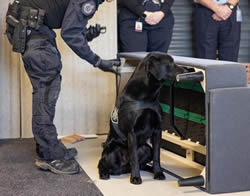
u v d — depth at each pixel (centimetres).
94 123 432
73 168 315
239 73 281
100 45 425
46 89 312
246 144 280
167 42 450
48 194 275
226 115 273
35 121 318
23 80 413
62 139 406
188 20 521
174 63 287
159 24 443
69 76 421
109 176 308
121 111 300
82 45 304
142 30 441
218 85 276
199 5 474
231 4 466
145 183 298
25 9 308
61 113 423
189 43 525
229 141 276
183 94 335
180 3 516
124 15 439
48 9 307
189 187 290
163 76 284
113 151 309
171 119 330
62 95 421
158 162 309
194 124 323
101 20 423
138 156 313
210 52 477
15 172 317
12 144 395
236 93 274
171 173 316
